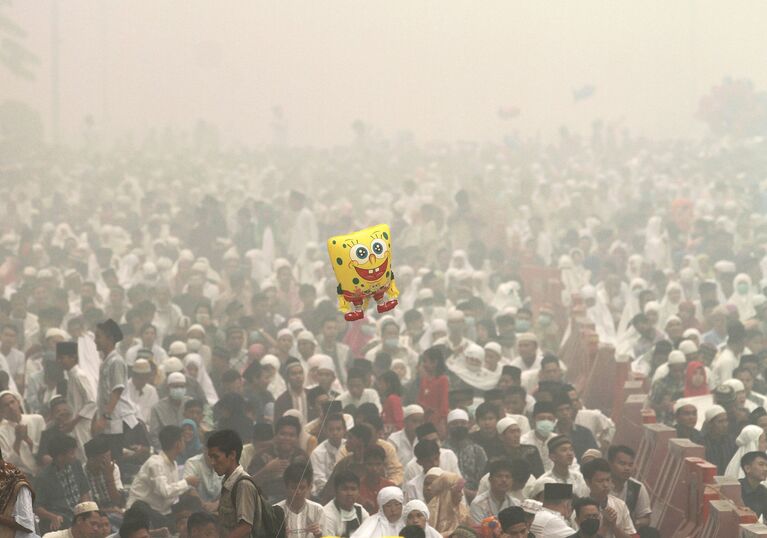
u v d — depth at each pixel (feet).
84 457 71.36
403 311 114.62
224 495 39.78
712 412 71.15
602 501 60.29
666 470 66.33
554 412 72.02
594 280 138.62
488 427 70.13
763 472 65.10
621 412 80.74
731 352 88.53
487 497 62.49
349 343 102.73
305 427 72.28
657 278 121.90
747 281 119.55
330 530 58.80
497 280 128.88
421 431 66.13
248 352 92.53
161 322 107.04
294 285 119.96
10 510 37.35
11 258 137.49
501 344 96.73
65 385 75.56
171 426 67.46
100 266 139.13
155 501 66.39
